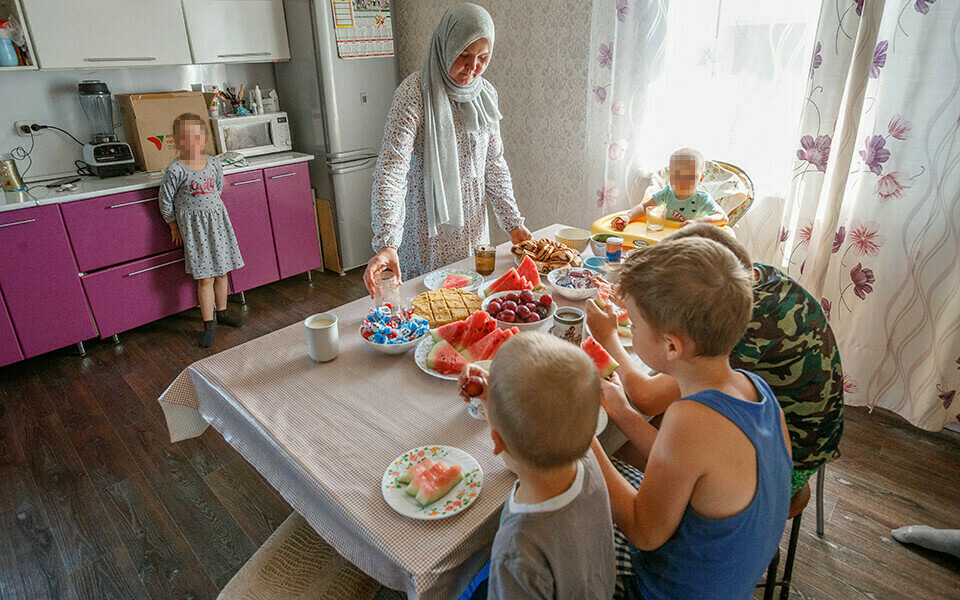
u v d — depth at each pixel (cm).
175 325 316
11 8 261
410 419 110
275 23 338
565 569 70
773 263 249
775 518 81
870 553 166
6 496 191
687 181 217
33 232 253
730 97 245
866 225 205
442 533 84
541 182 344
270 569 113
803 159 211
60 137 299
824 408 110
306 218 357
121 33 281
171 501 189
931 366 204
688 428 75
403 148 187
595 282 159
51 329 269
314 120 354
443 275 178
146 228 289
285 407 114
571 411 65
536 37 313
